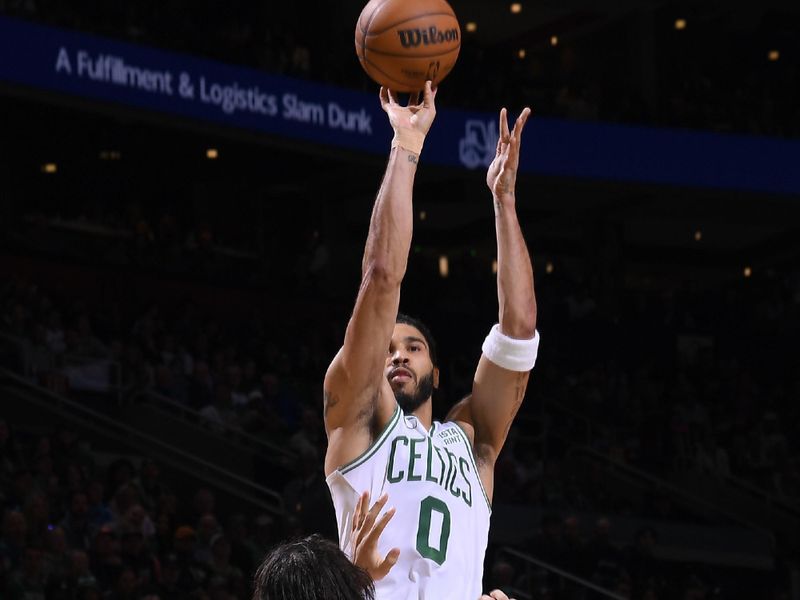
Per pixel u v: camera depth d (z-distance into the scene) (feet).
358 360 16.74
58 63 67.97
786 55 107.96
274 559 12.26
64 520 48.55
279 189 95.55
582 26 106.01
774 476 82.12
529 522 66.28
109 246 80.23
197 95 74.02
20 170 83.51
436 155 85.97
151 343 67.31
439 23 18.93
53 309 68.23
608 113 93.81
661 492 76.28
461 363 82.53
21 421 59.06
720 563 72.23
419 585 16.74
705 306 96.22
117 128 83.71
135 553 47.34
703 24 108.58
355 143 81.51
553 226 102.06
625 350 90.94
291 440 64.95
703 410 84.53
